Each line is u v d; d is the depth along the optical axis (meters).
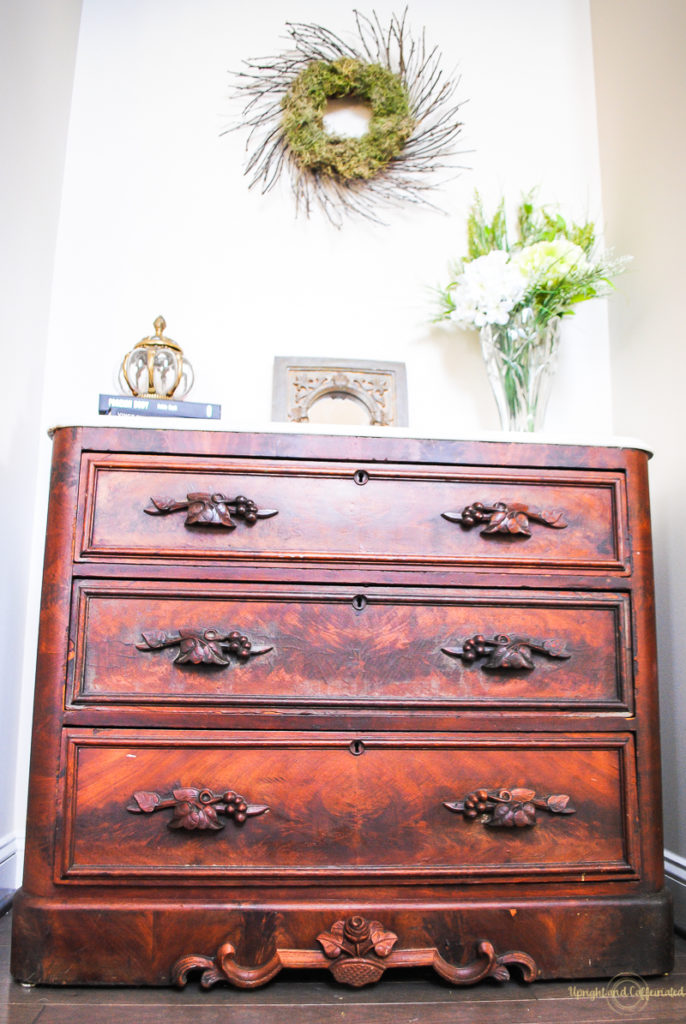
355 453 1.21
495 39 1.93
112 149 1.77
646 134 1.68
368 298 1.80
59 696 1.12
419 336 1.80
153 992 1.08
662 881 1.17
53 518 1.16
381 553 1.19
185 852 1.10
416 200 1.85
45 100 1.61
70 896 1.09
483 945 1.08
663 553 1.55
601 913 1.13
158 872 1.09
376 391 1.68
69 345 1.68
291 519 1.19
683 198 1.53
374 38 1.88
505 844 1.14
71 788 1.10
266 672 1.15
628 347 1.74
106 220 1.74
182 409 1.34
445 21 1.92
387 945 1.06
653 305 1.64
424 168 1.86
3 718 1.45
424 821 1.13
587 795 1.17
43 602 1.15
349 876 1.11
